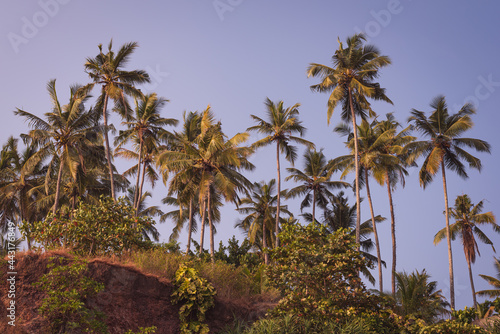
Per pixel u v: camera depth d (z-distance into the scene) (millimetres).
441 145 35188
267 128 40969
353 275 17281
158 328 14906
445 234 42750
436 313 19641
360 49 33344
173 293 15586
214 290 16109
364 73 33500
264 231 46938
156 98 38438
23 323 13086
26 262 14430
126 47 33562
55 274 13750
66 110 33000
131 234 17656
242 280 18578
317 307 15992
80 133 32656
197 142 32969
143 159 43062
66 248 16234
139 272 15477
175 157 30766
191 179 30891
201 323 15438
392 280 38062
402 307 19297
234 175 31016
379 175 38844
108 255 16938
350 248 17719
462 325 17438
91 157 36688
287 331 14945
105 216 17391
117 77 34188
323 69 34406
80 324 13414
